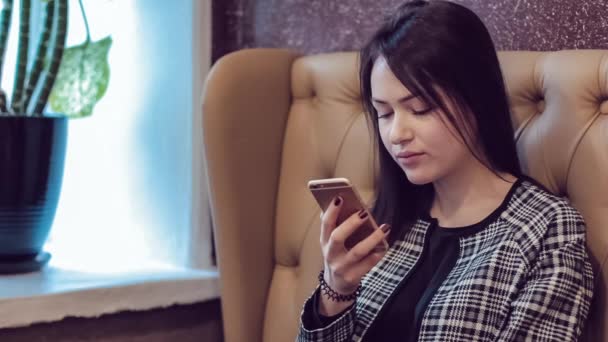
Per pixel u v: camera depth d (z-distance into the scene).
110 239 2.07
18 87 1.81
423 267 1.27
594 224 1.20
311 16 1.83
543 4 1.42
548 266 1.12
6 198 1.71
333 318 1.25
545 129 1.27
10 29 1.84
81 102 1.93
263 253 1.69
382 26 1.24
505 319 1.13
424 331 1.18
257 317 1.69
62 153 1.79
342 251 1.18
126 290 1.71
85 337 1.67
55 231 2.11
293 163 1.68
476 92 1.19
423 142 1.18
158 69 1.95
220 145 1.63
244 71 1.65
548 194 1.19
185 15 1.89
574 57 1.24
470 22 1.20
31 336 1.60
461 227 1.24
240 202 1.65
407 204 1.35
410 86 1.17
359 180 1.54
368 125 1.43
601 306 1.18
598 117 1.21
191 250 1.91
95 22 2.00
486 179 1.24
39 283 1.69
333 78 1.59
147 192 2.00
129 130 2.02
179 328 1.81
